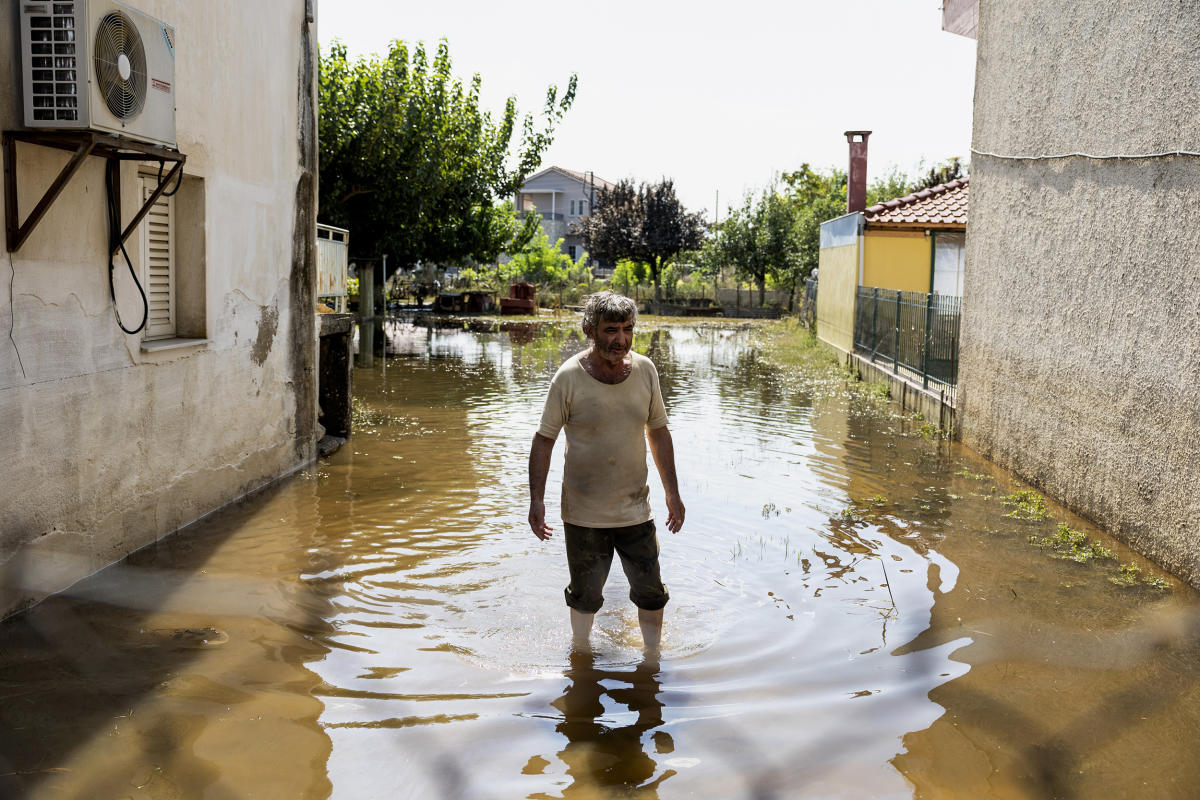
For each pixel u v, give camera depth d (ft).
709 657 15.34
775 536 22.48
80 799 10.68
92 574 18.75
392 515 23.84
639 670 14.79
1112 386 23.56
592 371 15.38
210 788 11.03
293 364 29.40
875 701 13.76
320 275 33.40
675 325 111.14
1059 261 27.48
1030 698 13.93
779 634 16.37
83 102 15.62
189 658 14.80
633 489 15.61
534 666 14.88
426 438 34.86
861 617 17.25
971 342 35.76
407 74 84.53
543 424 15.64
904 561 20.72
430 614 17.06
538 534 15.74
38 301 16.65
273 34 27.66
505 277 156.66
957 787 11.41
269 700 13.42
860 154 77.25
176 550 20.59
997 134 33.40
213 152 23.76
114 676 14.03
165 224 22.71
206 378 23.58
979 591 18.80
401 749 12.11
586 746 12.30
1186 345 20.07
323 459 31.01
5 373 15.78
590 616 15.83
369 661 14.93
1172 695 14.08
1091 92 25.59
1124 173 23.45
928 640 16.16
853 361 61.87
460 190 97.55
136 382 20.22
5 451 15.85
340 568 19.53
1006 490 28.25
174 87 19.76
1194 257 19.90
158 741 12.10
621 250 152.87
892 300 52.39
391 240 92.43
